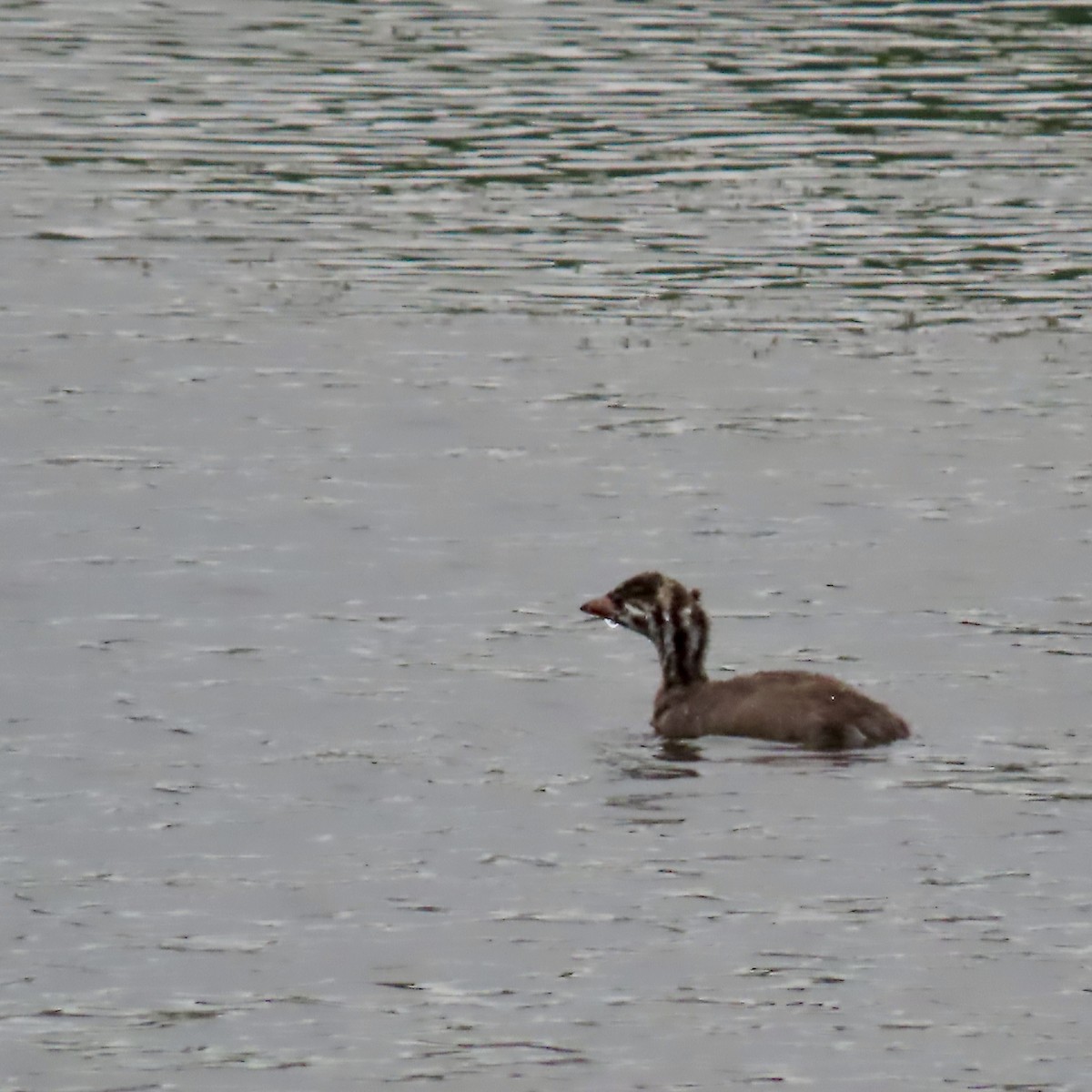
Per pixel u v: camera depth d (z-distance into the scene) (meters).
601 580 22.86
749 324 33.00
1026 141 45.47
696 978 14.16
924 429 28.14
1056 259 36.62
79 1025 13.62
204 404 28.95
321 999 13.93
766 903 15.22
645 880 15.59
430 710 19.20
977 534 24.25
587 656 20.72
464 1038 13.45
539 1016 13.71
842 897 15.31
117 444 27.23
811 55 54.12
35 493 25.30
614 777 17.59
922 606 22.02
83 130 46.28
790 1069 13.09
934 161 43.72
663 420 28.55
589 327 32.84
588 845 16.19
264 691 19.58
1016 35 56.81
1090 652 20.70
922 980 14.15
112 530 24.12
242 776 17.59
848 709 18.33
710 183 41.97
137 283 34.97
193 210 39.91
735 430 28.06
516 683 19.92
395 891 15.46
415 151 44.53
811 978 14.17
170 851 16.14
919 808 16.84
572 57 53.78
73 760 17.89
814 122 47.12
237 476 26.09
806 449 27.34
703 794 17.19
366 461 26.77
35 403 28.78
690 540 24.11
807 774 17.59
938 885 15.48
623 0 61.66
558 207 40.12
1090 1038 13.45
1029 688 19.70
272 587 22.44
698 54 54.19
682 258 36.81
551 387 29.94
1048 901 15.24
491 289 34.94
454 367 30.81
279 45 55.50
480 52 54.53
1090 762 17.88
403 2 61.50
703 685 18.95
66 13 59.81
